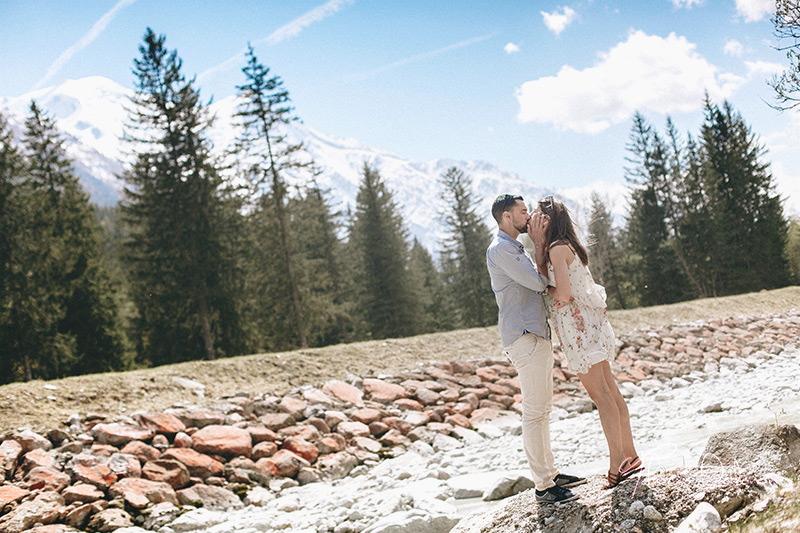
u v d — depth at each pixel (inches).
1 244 1029.2
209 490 309.0
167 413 376.2
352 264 1836.9
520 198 174.4
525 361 165.9
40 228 1117.7
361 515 256.7
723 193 1854.1
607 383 165.2
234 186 1185.4
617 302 1908.2
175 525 267.7
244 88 1200.2
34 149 1408.7
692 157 1927.9
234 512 294.8
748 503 136.1
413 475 332.8
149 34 1159.0
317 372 512.7
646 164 1975.9
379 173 1870.1
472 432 429.7
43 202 1182.3
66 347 1073.5
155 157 1136.8
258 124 1211.2
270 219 1221.7
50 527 253.0
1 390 361.7
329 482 343.9
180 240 1111.6
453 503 265.4
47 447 316.5
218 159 1174.3
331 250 1800.0
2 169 1063.6
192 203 1123.3
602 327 164.7
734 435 173.2
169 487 305.1
